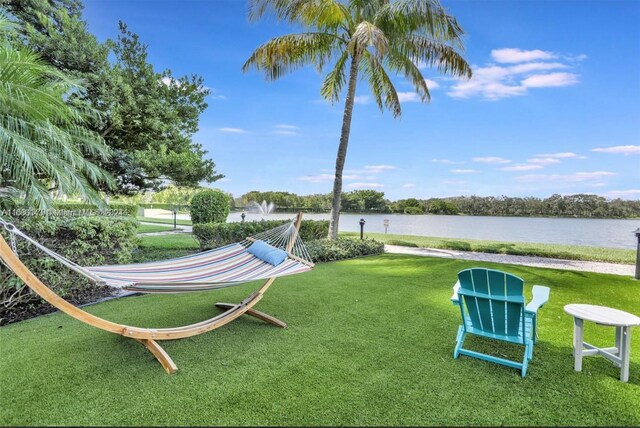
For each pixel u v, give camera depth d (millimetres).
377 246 8953
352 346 3033
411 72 9133
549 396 2273
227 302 4344
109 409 2086
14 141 4629
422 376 2518
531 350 2732
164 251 8234
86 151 7754
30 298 3900
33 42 7688
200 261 3705
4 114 5082
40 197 4945
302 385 2381
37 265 3906
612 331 3434
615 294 4875
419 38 8117
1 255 2061
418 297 4617
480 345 3104
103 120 8531
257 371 2572
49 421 1968
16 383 2352
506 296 2549
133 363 2662
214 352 2885
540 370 2629
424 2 7277
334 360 2762
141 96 9023
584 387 2387
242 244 4297
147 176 9156
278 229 4375
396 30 8102
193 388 2330
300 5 7516
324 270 6520
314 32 8469
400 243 10953
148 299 4473
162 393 2266
